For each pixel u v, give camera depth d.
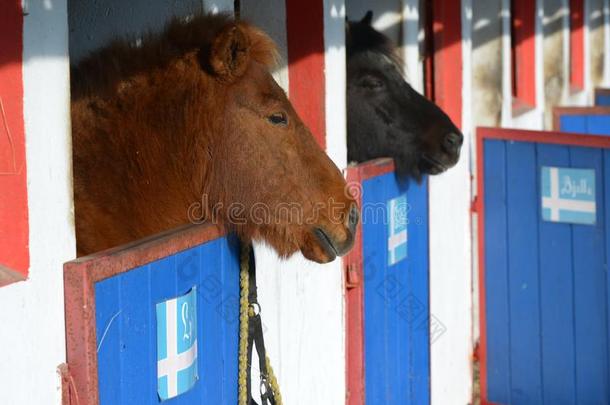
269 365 4.53
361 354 6.08
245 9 5.68
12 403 2.95
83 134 4.14
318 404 5.80
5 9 2.94
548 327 7.95
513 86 11.72
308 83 5.62
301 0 5.55
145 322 3.58
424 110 6.81
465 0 7.86
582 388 7.85
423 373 7.23
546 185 7.76
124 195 4.12
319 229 4.36
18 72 3.00
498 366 8.25
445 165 6.77
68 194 3.23
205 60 4.25
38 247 3.08
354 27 7.03
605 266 7.59
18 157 3.02
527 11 11.48
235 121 4.24
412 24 7.38
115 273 3.35
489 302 8.20
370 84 6.84
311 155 4.39
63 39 3.18
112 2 5.03
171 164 4.21
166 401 3.77
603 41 15.17
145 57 4.29
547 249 7.86
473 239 8.74
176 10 4.80
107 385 3.34
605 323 7.66
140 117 4.19
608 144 7.41
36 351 3.06
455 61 7.88
